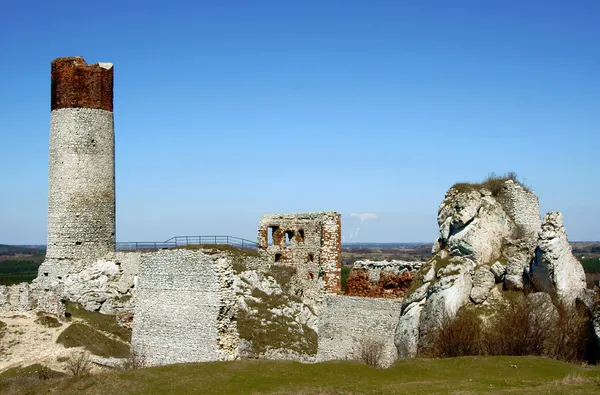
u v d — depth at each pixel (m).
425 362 37.53
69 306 61.88
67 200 63.59
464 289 42.66
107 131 65.38
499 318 41.16
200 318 45.41
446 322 41.19
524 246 44.91
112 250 65.50
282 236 68.19
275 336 55.91
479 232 44.88
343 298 48.09
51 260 63.88
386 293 48.16
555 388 30.73
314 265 65.81
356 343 46.81
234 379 35.06
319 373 36.03
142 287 49.44
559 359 38.91
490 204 46.28
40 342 55.06
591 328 40.44
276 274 65.25
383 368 37.56
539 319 40.22
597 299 40.66
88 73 64.31
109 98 65.81
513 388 31.89
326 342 48.34
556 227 42.84
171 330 46.97
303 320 61.38
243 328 55.28
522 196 47.62
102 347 55.03
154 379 35.66
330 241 63.06
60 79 64.12
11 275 111.75
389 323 45.50
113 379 36.06
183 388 33.88
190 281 46.31
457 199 45.56
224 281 45.12
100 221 64.56
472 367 36.19
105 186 65.06
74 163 63.69
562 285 42.12
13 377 47.44
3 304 61.06
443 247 47.00
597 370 35.03
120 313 61.47
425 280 44.31
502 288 43.66
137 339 49.12
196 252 46.34
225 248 65.06
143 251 64.06
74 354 52.78
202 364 38.72
